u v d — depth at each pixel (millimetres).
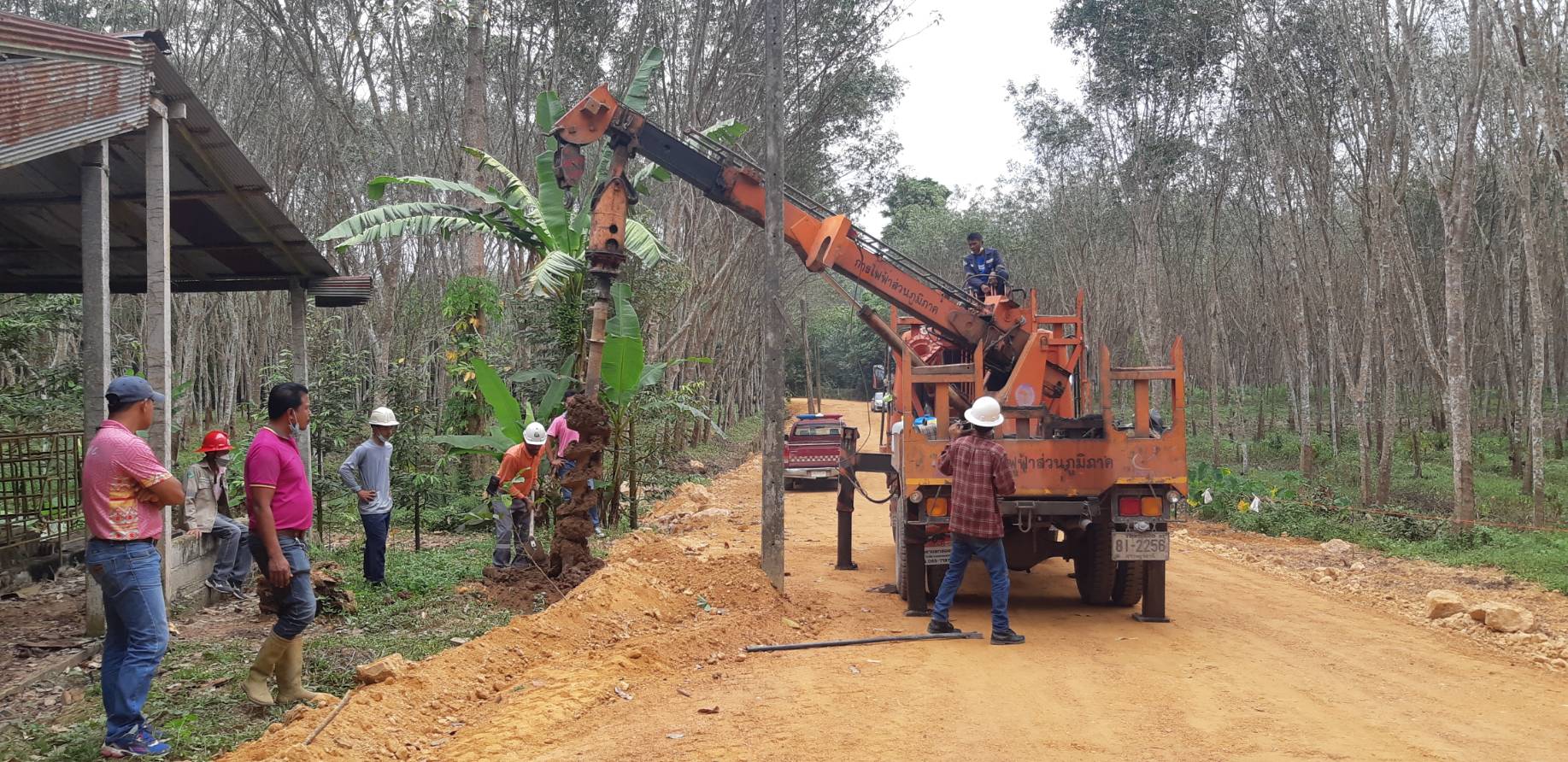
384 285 20062
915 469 8922
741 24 22359
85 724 5277
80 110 6492
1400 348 25594
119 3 19125
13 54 5902
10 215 9469
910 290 10078
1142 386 8891
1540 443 15398
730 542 12914
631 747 5270
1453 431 14633
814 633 8359
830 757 5141
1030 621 8922
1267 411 41062
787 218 10273
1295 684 6699
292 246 10680
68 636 7254
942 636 8125
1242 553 13703
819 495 21516
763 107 23688
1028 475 8750
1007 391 9500
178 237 10273
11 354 13836
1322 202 21031
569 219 13867
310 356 19125
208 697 5922
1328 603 9977
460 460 15914
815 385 71125
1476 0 14867
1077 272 33188
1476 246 25297
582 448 9711
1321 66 20203
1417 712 6051
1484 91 15492
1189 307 33938
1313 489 18438
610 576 8812
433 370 22375
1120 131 27844
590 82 21375
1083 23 26312
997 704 6148
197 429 25422
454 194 18891
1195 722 5777
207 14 20750
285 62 20969
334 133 21875
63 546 9938
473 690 6270
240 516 13602
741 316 38406
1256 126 22172
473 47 18547
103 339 6980
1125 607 9625
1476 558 12867
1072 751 5246
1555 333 27516
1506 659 7570
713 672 6953
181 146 8461
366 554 9445
